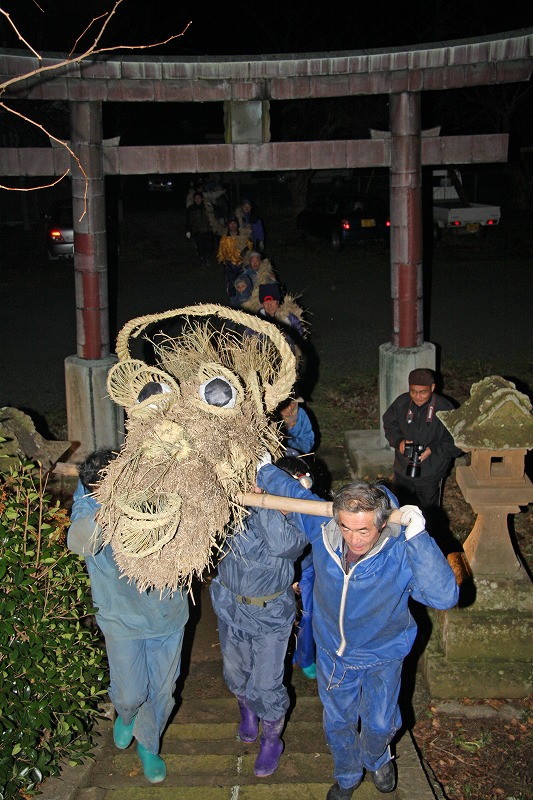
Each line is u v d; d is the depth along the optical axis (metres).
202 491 3.17
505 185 26.97
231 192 25.53
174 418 3.29
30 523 4.21
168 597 3.67
